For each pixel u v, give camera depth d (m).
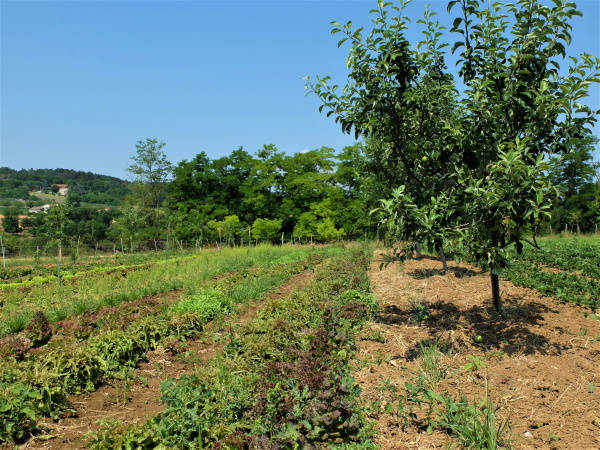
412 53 6.79
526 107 6.13
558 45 6.05
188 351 6.98
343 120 7.31
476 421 4.10
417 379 5.26
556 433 4.06
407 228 6.14
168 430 4.05
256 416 4.30
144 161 51.53
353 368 5.74
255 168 40.09
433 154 6.96
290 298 9.28
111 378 6.01
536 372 5.30
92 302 10.38
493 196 5.52
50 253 32.03
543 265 12.77
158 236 45.66
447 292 9.44
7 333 8.09
